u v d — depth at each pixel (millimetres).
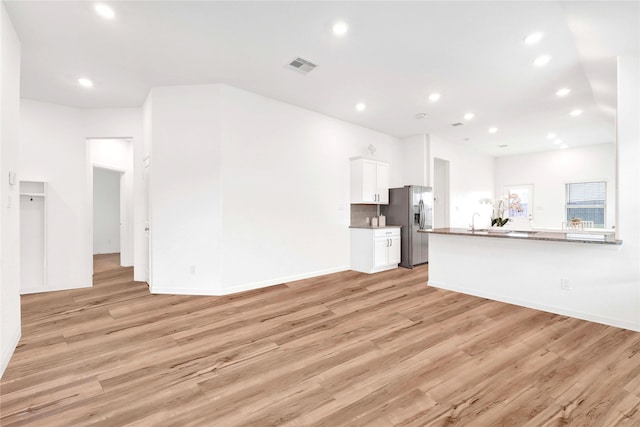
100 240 8125
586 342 2631
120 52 3176
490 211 8766
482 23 2725
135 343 2678
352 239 5773
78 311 3502
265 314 3381
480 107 4922
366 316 3312
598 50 3041
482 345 2598
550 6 2471
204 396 1926
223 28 2785
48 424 1678
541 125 5934
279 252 4699
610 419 1685
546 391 1945
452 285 4328
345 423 1677
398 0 2426
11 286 2486
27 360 2379
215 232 4055
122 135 4770
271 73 3729
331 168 5461
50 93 4195
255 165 4402
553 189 8258
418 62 3445
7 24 2428
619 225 2955
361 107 4945
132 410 1795
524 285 3611
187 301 3828
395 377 2121
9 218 2434
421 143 6703
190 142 4062
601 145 7516
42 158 4438
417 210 6141
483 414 1734
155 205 4113
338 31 2854
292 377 2133
